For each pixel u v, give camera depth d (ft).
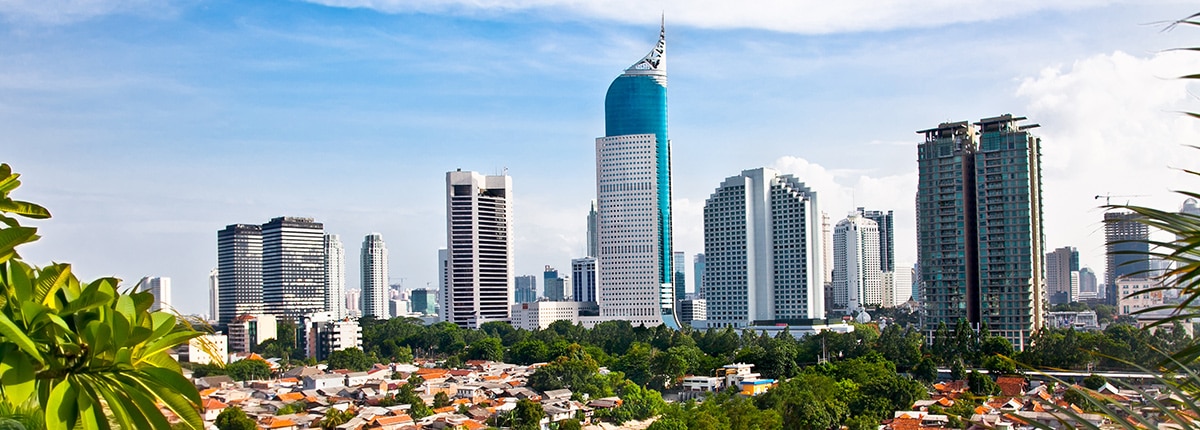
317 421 634.43
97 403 66.64
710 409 575.79
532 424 630.74
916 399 643.45
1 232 63.46
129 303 71.41
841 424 588.50
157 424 68.08
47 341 65.41
